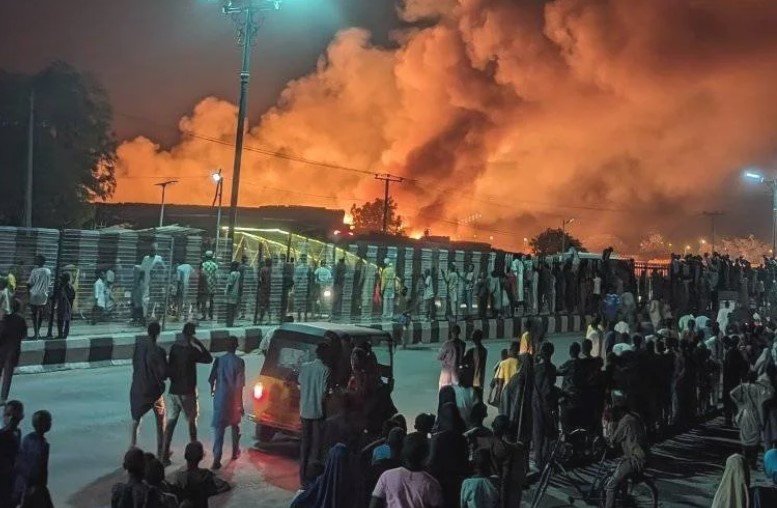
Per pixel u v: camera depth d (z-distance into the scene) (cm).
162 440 1022
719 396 2138
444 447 705
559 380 2158
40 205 4272
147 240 2202
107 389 1512
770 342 2106
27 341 1647
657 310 2788
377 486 604
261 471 1063
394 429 700
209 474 623
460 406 957
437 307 2895
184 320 2261
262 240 3591
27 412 1277
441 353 1316
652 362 1462
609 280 3275
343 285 2583
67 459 1040
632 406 1387
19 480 663
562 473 1070
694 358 1753
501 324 2911
